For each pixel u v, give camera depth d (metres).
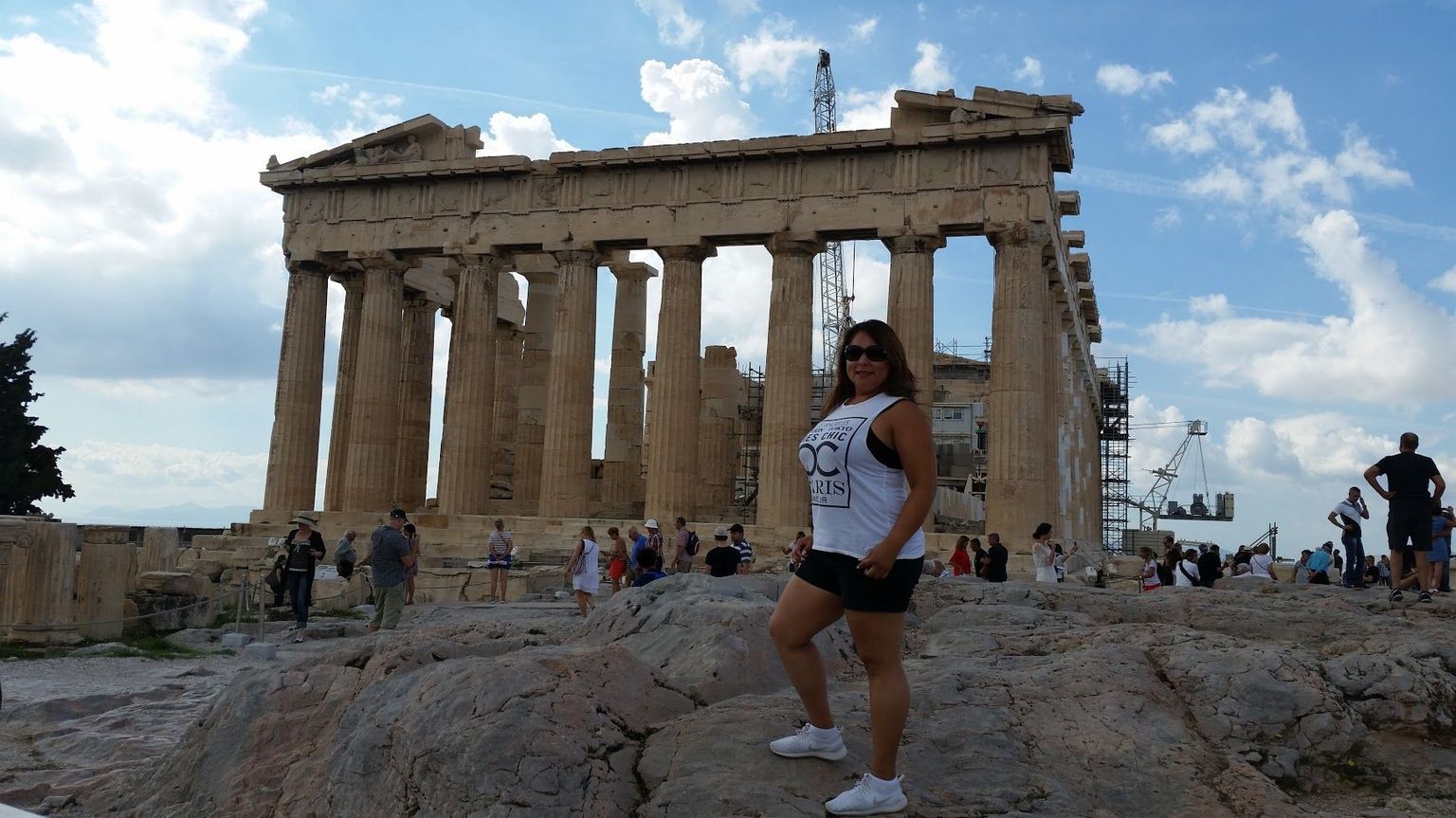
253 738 8.68
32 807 9.52
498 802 6.03
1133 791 6.86
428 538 45.81
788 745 6.45
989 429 40.78
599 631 10.20
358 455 48.56
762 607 9.34
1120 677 8.35
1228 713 8.07
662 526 43.50
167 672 18.33
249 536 46.88
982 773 6.72
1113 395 92.25
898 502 6.09
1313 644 12.13
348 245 50.00
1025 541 39.25
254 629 24.16
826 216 43.19
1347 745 7.85
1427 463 17.75
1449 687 8.39
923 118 42.78
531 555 42.41
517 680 6.79
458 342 47.91
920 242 42.09
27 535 20.84
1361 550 24.36
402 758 6.57
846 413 6.21
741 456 66.31
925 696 7.89
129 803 9.03
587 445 46.47
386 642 9.59
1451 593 20.45
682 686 7.86
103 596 22.23
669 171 45.66
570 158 46.41
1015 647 10.37
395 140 50.22
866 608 5.95
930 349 41.66
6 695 15.76
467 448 47.16
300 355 50.44
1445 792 7.36
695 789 6.13
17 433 61.00
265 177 51.31
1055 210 44.09
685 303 45.16
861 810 5.93
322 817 7.06
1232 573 33.12
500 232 47.81
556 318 46.72
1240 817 6.66
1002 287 40.88
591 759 6.37
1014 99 41.28
